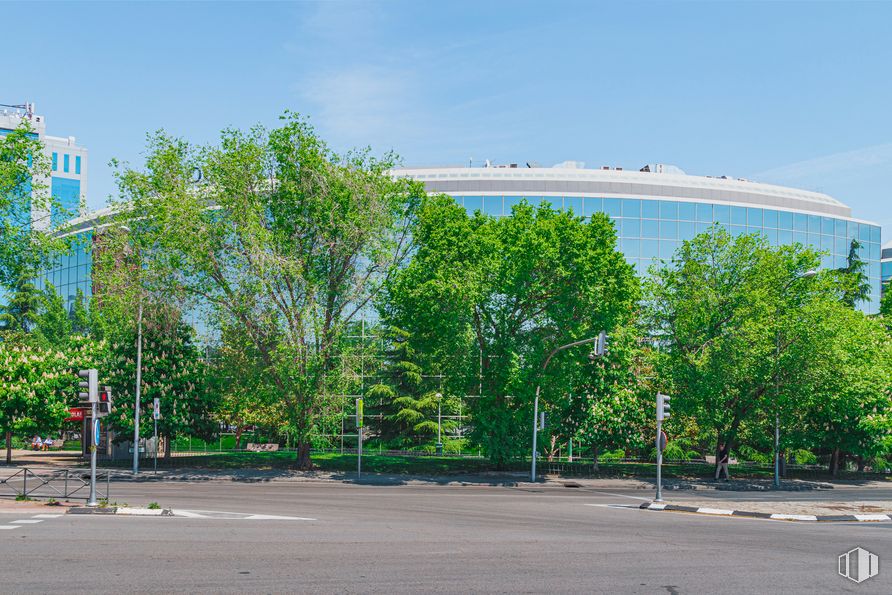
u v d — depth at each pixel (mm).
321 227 38969
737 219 69688
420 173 67562
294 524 18219
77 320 67812
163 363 43312
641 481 39781
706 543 16453
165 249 37625
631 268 41656
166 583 11133
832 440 47250
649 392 43531
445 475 39969
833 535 18594
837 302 43156
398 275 39719
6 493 24578
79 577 11453
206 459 44406
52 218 43500
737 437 45375
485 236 39812
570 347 40062
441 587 11234
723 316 42375
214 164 38062
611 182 67438
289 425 41125
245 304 36875
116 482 32031
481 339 41969
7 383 41906
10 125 137750
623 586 11617
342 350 38812
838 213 75375
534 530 18172
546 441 42031
